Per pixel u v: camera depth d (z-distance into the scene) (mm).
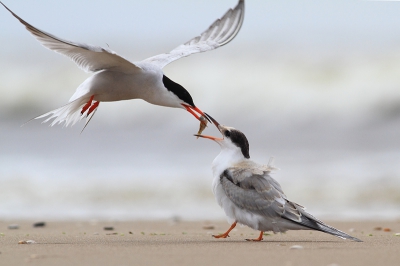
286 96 23109
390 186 13969
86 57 7457
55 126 22578
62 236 8156
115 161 17688
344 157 17391
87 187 14680
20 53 28547
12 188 14555
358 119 21672
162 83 8172
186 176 15664
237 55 26234
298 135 20797
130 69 7797
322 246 6484
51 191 14281
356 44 27234
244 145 7570
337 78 23578
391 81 22906
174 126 21875
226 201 7375
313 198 13273
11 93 25062
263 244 6766
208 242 7051
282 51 26625
